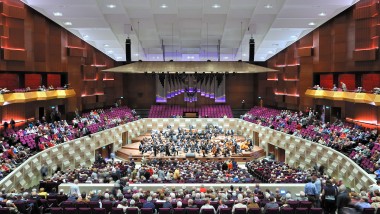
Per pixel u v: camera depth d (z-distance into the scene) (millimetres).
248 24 29953
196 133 36281
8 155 20875
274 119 34938
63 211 11773
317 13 26875
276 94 39438
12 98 25172
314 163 25891
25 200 12633
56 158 24906
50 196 14125
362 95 25047
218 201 12953
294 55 35719
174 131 38156
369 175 17953
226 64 24531
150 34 33000
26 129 25391
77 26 30188
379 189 14320
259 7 25906
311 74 32906
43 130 26188
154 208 12195
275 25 29594
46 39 29891
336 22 29281
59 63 31516
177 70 24188
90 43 35938
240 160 31719
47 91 29188
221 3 25812
